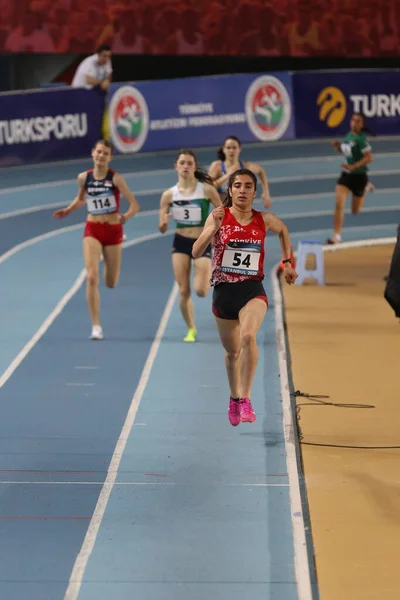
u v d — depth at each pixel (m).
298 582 11.55
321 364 22.16
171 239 38.00
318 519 13.45
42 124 46.69
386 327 25.86
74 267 32.75
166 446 16.59
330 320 26.72
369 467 15.63
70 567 11.98
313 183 48.31
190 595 11.28
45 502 14.03
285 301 29.27
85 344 23.69
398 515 13.59
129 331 24.98
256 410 18.64
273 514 13.66
